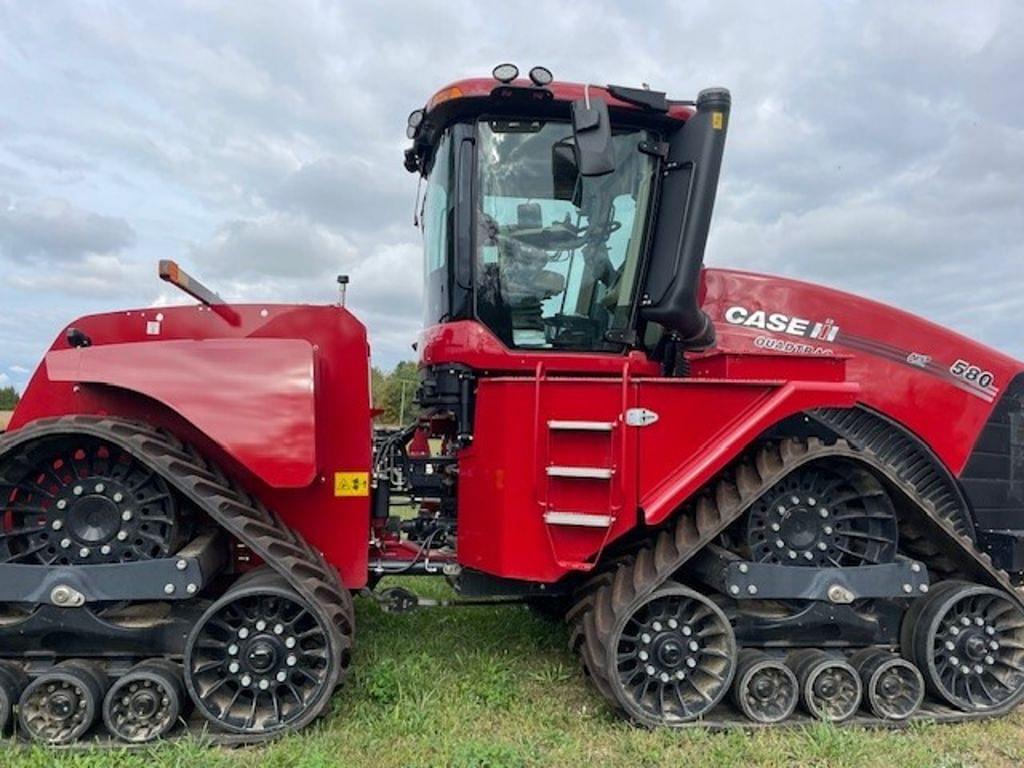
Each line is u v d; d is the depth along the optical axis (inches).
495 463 145.9
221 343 134.5
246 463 131.0
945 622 148.8
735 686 140.9
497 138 163.2
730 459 140.6
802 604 146.6
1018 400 178.2
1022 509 177.3
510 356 162.4
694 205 154.5
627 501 139.9
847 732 133.7
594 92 159.2
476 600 183.0
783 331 174.1
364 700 144.9
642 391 142.2
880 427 173.2
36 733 124.5
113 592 129.0
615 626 135.5
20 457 129.3
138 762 118.0
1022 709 152.0
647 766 123.6
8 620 130.7
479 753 122.0
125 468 133.2
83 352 132.9
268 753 122.6
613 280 167.2
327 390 150.7
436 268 179.8
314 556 141.2
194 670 128.3
